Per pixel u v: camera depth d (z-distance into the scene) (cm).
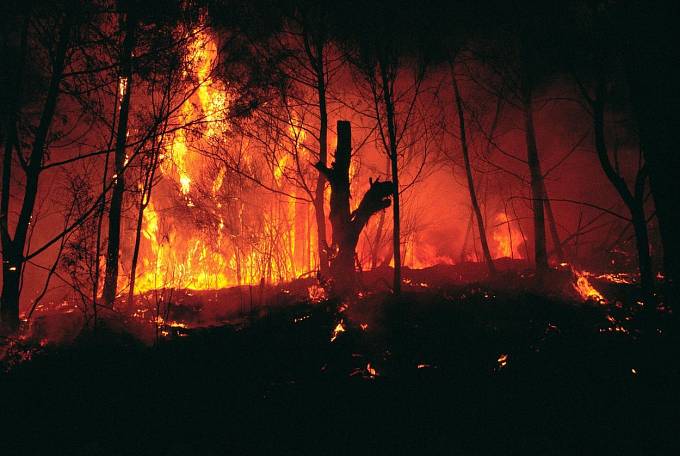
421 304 1130
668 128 659
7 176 1119
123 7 1166
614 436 598
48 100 1102
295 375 807
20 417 699
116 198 1272
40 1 1097
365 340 932
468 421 647
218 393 748
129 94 1243
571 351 788
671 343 721
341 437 624
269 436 633
